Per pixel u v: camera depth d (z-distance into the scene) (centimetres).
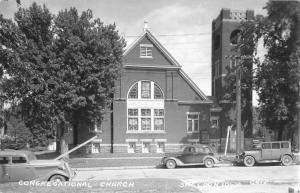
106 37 4009
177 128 5159
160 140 5088
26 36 3825
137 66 5066
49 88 3778
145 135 5056
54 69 3769
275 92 4219
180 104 5197
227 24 5562
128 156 4494
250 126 5197
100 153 4844
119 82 5012
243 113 5181
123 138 4994
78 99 3741
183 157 3303
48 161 1892
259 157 3344
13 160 1839
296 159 3344
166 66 5147
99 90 3856
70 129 4847
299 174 2470
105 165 3516
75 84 3809
